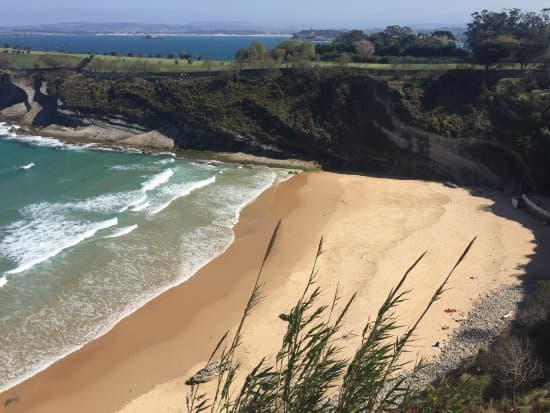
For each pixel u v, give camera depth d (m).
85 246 32.81
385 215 39.75
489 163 48.25
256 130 58.28
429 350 21.59
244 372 21.23
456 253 32.12
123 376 21.81
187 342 24.08
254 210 41.03
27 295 27.05
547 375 16.11
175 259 31.89
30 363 22.28
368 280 28.84
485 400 14.72
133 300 27.30
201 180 48.56
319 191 46.25
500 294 25.98
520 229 36.22
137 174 49.50
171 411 19.67
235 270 30.83
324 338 6.02
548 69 51.66
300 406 5.75
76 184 45.56
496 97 50.66
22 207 39.19
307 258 32.31
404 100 52.16
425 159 51.22
